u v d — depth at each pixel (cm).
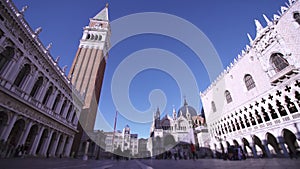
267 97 3441
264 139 3369
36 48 2423
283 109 3269
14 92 2042
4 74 1916
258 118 3747
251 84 4038
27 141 2458
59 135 3306
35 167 694
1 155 1806
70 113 3850
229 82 4847
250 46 4078
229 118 4672
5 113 1922
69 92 3728
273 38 3406
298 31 2944
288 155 2841
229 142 4494
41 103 2636
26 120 2284
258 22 3900
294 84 2898
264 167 812
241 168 793
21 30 2097
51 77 2925
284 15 3231
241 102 4212
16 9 2003
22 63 2191
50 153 2994
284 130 3186
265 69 3531
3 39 1853
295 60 2922
